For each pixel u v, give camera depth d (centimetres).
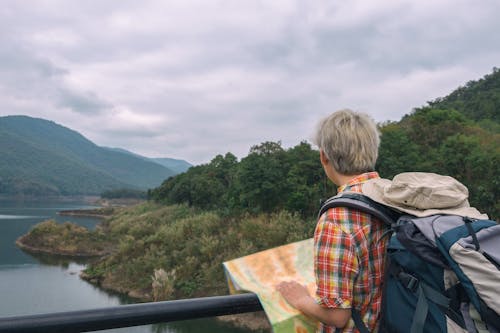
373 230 163
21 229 7300
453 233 146
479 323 139
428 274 147
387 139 3192
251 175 3403
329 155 187
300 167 3484
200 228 3541
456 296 143
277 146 3916
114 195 19188
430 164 3047
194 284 2836
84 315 161
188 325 2261
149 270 3209
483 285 133
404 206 166
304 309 162
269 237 2866
